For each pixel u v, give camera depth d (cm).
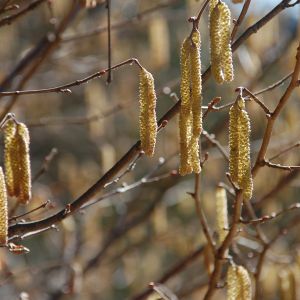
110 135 978
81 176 811
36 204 570
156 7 566
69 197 887
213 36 290
